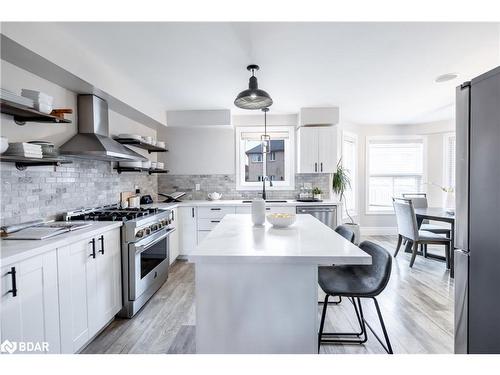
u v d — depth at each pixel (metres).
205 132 4.79
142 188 4.16
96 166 2.97
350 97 3.76
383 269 1.58
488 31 2.06
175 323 2.30
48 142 2.14
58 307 1.64
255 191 4.84
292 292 1.41
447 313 2.45
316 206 4.16
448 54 2.45
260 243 1.55
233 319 1.42
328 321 2.32
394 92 3.55
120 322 2.32
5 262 1.28
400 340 2.03
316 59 2.54
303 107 4.30
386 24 1.97
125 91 3.01
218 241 1.60
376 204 5.69
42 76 2.20
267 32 2.06
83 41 2.17
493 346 1.31
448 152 5.16
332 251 1.38
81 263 1.85
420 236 3.62
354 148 5.55
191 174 4.81
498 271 1.27
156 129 4.73
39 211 2.19
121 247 2.39
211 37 2.13
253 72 2.74
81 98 2.64
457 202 1.55
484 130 1.35
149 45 2.24
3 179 1.88
